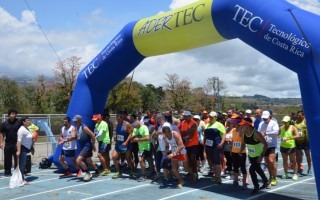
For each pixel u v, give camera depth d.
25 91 39.78
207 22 8.59
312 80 6.82
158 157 10.12
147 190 8.97
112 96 38.97
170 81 49.69
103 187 9.48
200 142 10.87
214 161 9.38
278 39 7.30
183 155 9.09
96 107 11.95
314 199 7.75
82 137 10.45
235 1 8.02
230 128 9.71
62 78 37.47
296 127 10.30
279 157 15.41
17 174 9.88
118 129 10.56
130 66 11.48
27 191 9.25
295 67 7.12
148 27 10.29
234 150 8.80
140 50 10.91
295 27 7.13
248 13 7.79
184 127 9.81
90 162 10.78
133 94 40.53
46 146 17.03
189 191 8.69
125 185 9.64
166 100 51.84
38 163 14.20
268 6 7.60
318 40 6.84
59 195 8.72
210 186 9.17
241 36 8.09
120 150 10.48
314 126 6.80
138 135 10.24
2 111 36.09
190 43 9.54
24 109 37.19
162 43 10.05
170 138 9.05
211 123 9.43
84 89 12.00
